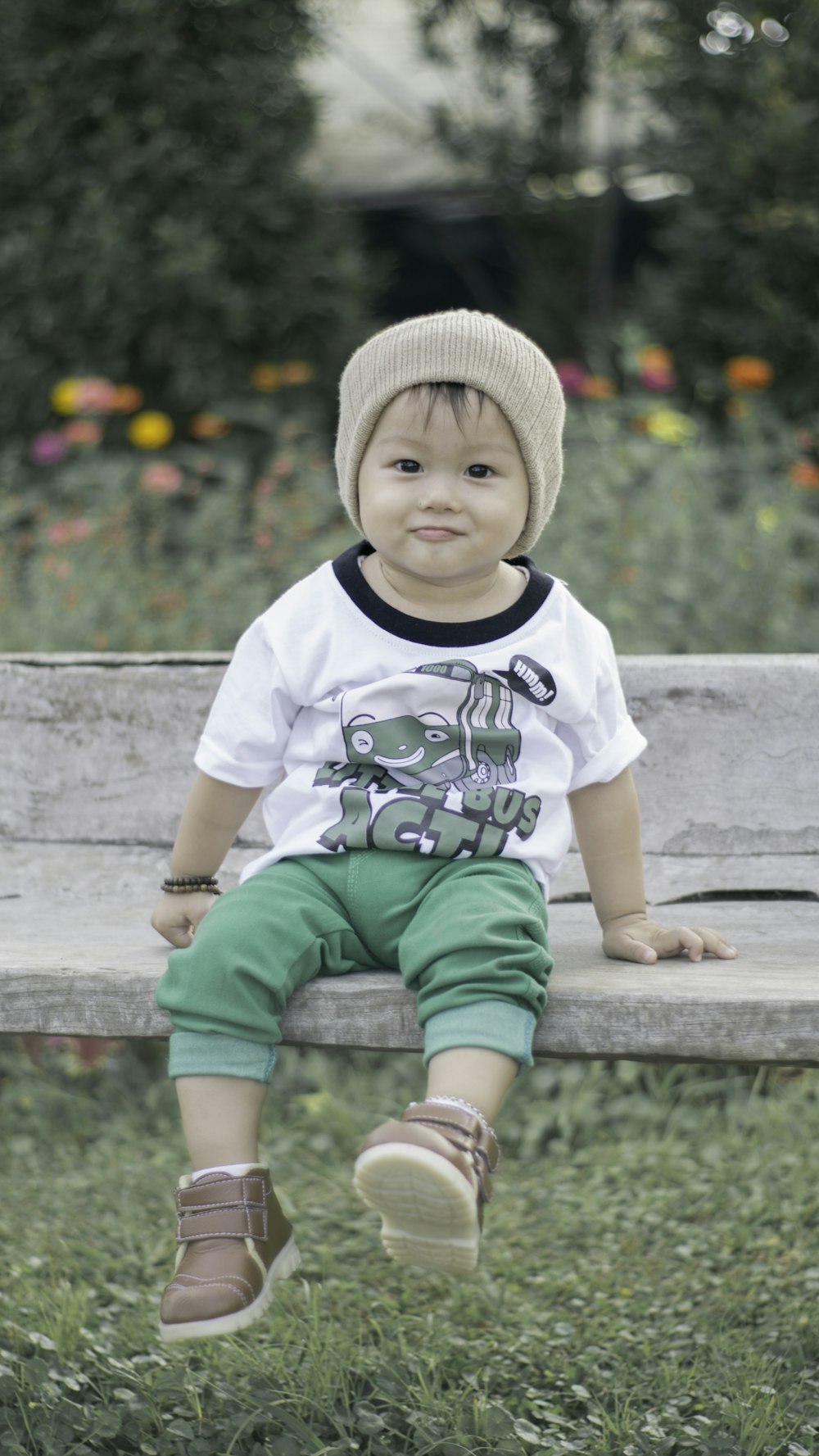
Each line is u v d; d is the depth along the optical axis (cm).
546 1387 227
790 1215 279
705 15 568
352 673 192
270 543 452
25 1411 206
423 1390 214
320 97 602
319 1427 207
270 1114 336
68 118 557
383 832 185
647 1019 176
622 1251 277
